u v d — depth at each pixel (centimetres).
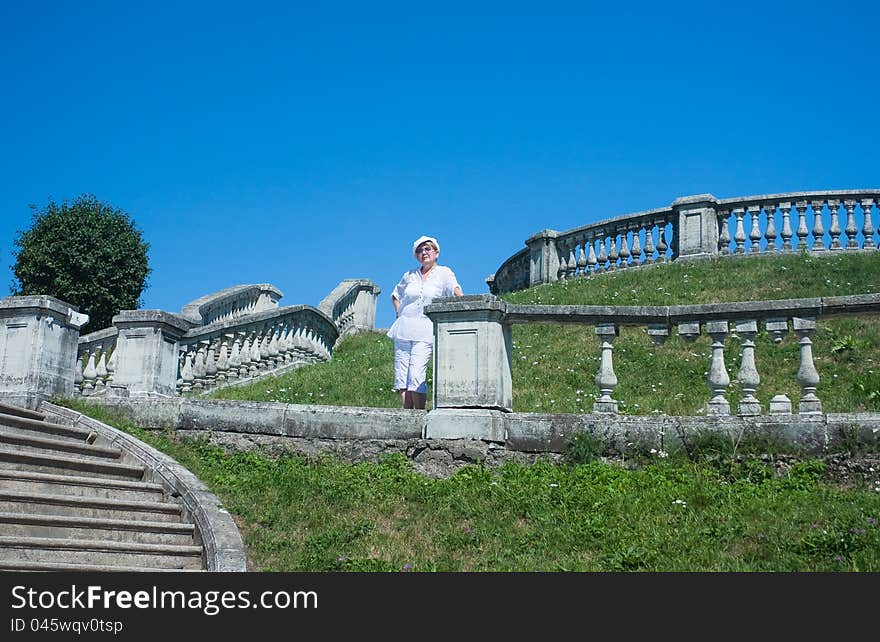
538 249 2522
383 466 1040
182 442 1141
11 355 1220
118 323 1289
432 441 1048
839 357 1453
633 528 845
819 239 2167
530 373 1556
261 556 826
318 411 1105
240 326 1761
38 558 777
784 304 1014
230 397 1591
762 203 2230
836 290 1795
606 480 958
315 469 1050
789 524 825
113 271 2392
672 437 999
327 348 2242
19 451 963
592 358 1582
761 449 968
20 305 1225
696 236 2255
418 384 1170
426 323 1184
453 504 933
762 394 1357
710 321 1050
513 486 958
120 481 955
